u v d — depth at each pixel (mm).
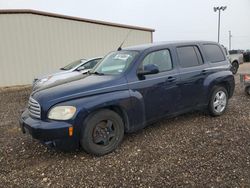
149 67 4723
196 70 5617
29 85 15445
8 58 15172
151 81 4898
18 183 3676
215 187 3299
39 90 4547
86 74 5324
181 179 3520
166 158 4133
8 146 4961
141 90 4773
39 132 4039
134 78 4746
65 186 3545
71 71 10133
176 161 4016
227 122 5680
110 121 4438
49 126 4000
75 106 4094
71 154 4492
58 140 4047
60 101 4125
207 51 6051
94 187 3486
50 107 4109
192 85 5535
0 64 15016
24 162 4285
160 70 5125
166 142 4750
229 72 6297
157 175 3660
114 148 4492
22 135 5547
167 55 5316
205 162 3930
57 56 16562
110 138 4469
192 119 5973
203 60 5871
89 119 4223
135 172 3779
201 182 3422
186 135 5027
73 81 4719
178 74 5305
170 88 5164
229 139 4723
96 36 17953
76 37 17109
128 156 4293
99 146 4344
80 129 4148
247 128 5238
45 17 15867
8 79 15289
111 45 18734
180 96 5359
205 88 5766
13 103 9539
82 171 3904
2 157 4492
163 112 5148
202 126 5488
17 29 15203
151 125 5660
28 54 15641
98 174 3795
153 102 4953
